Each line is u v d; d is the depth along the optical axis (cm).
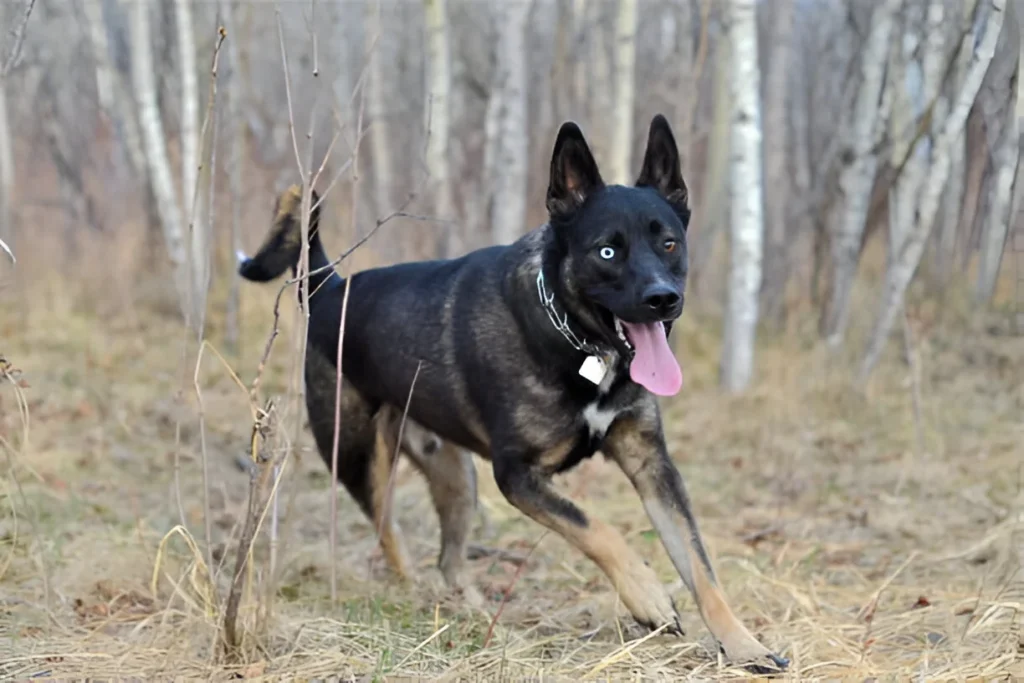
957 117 846
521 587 532
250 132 1307
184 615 439
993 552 557
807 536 620
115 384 926
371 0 1162
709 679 393
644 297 399
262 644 416
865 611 487
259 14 1391
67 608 470
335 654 411
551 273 433
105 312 1215
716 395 965
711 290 1318
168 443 782
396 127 1377
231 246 1153
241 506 652
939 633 449
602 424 443
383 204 1159
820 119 1225
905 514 647
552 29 1360
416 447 540
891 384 927
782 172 1272
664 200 441
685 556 435
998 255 879
